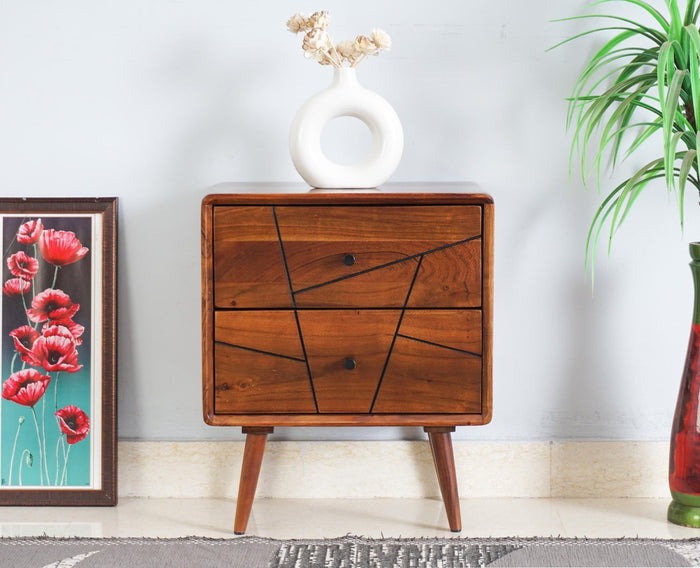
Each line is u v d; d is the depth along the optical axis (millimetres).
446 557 1817
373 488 2209
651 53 1970
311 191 1902
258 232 1831
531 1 2145
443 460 1948
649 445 2199
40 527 2002
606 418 2209
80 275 2160
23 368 2164
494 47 2154
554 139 2172
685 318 2197
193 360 2219
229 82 2166
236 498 2211
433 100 2168
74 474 2152
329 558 1815
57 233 2162
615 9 2135
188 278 2209
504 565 1781
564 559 1809
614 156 2053
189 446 2207
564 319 2207
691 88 1850
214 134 2182
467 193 1813
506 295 2207
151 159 2186
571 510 2111
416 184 2123
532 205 2189
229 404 1867
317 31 1909
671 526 1999
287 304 1847
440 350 1850
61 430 2156
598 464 2205
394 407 1862
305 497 2209
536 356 2207
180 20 2152
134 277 2209
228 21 2152
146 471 2211
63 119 2176
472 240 1826
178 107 2176
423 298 1841
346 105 1952
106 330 2152
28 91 2168
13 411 2164
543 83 2162
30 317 2166
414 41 2154
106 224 2156
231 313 1848
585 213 2186
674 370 2209
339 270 1838
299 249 1835
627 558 1812
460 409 1860
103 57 2162
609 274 2193
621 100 2031
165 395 2221
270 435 2211
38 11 2150
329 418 1864
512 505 2150
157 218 2197
